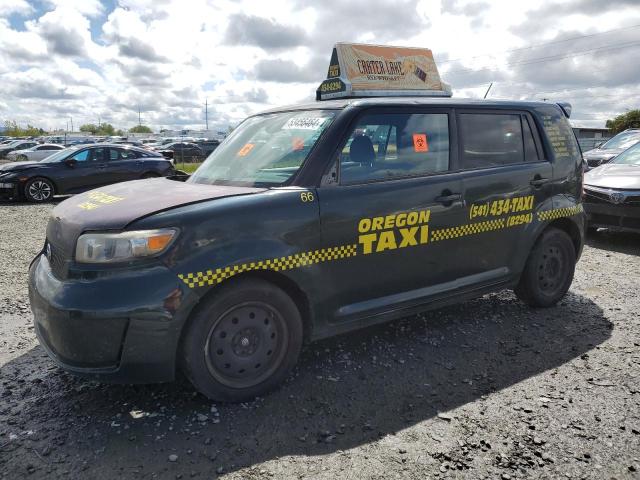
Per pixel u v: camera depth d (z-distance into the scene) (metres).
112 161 13.59
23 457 2.51
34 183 12.54
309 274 3.11
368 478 2.37
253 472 2.41
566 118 4.79
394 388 3.20
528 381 3.29
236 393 2.98
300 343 3.17
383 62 5.71
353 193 3.28
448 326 4.20
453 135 3.87
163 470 2.42
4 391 3.15
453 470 2.43
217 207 2.85
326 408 2.97
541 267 4.48
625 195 6.85
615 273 5.77
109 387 3.20
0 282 5.40
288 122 3.69
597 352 3.70
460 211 3.79
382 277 3.46
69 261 2.76
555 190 4.46
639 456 2.52
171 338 2.71
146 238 2.66
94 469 2.43
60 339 2.69
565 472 2.41
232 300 2.87
